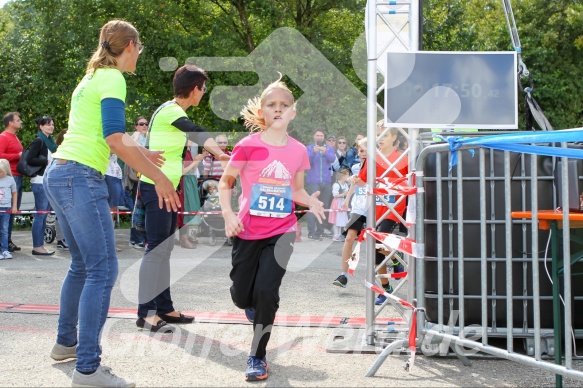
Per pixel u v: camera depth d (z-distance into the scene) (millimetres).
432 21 19172
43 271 7988
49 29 17828
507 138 3562
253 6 17469
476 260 4277
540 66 20594
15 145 9977
